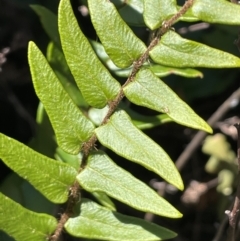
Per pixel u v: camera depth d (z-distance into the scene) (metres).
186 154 0.26
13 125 0.29
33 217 0.14
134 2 0.18
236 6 0.13
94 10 0.14
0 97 0.28
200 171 0.30
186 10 0.13
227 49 0.25
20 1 0.26
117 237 0.14
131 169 0.29
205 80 0.27
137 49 0.14
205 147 0.28
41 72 0.14
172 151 0.30
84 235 0.14
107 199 0.18
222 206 0.27
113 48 0.14
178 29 0.25
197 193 0.29
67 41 0.14
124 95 0.14
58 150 0.19
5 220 0.14
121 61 0.14
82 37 0.14
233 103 0.27
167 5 0.14
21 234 0.14
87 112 0.19
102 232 0.14
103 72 0.14
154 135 0.29
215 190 0.29
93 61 0.14
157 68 0.18
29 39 0.27
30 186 0.20
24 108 0.28
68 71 0.19
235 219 0.16
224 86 0.27
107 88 0.14
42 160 0.14
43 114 0.19
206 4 0.13
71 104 0.14
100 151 0.14
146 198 0.13
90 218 0.15
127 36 0.14
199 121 0.13
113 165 0.14
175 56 0.13
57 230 0.15
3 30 0.27
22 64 0.28
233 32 0.24
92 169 0.14
